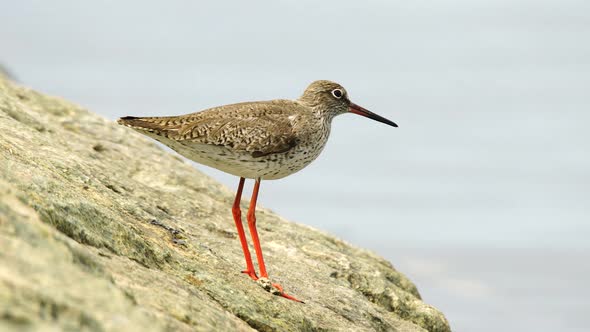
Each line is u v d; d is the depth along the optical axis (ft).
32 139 43.04
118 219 34.94
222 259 42.01
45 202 30.42
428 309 51.60
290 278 45.80
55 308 21.52
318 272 48.75
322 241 55.36
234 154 44.75
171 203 50.01
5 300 20.52
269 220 56.03
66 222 30.42
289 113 47.14
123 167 53.42
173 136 44.24
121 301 23.82
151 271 31.89
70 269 23.98
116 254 32.04
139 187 49.52
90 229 31.89
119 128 61.31
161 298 28.76
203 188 56.44
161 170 55.88
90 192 38.55
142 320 23.52
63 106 60.85
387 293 50.78
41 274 22.77
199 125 44.39
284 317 37.22
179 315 28.17
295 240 53.57
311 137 47.42
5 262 22.36
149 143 61.41
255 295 37.55
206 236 46.44
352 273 50.96
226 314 32.55
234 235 50.14
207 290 34.96
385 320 45.91
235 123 44.78
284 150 45.88
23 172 32.01
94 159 49.96
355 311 44.47
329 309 42.86
